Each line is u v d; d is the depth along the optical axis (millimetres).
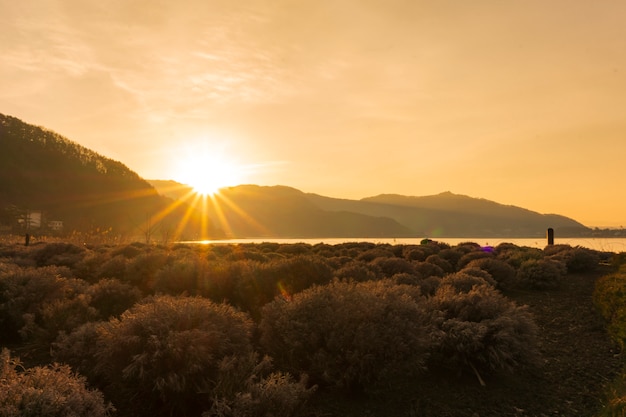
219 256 20438
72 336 6758
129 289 9961
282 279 10328
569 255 18016
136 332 5477
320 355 5879
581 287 14320
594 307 11391
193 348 5199
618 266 17766
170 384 4969
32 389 3924
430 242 30812
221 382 4969
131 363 5324
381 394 6059
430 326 7152
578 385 6605
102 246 29406
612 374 7012
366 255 20375
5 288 8875
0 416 3635
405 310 6410
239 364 5234
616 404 5445
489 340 7012
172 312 5781
